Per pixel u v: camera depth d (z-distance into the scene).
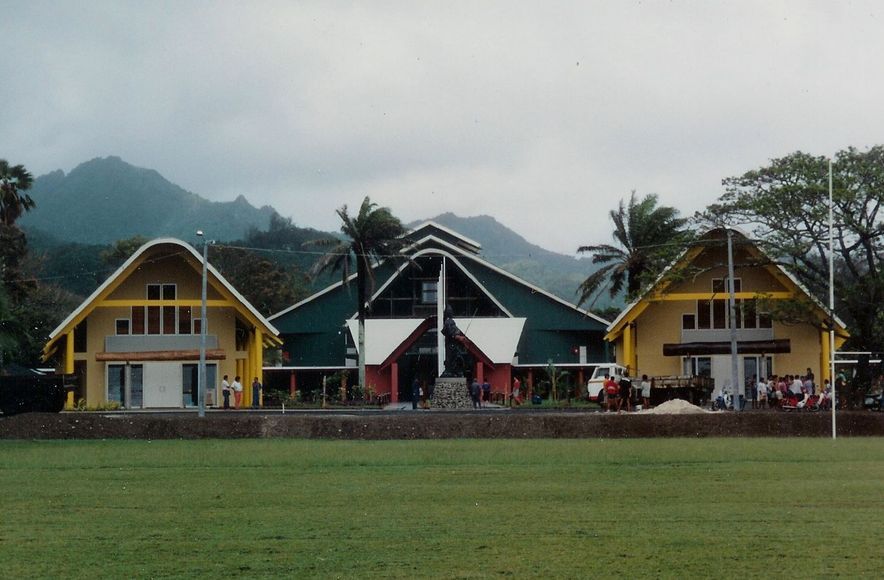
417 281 99.00
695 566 19.00
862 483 29.11
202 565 19.27
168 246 78.25
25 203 93.56
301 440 42.91
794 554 19.89
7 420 44.75
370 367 91.12
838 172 66.81
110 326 80.06
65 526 23.08
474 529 22.50
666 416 44.28
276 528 22.69
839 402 65.38
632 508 25.06
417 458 35.44
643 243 90.62
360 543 21.09
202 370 61.88
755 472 31.69
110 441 43.09
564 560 19.52
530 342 100.38
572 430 43.88
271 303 130.38
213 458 35.91
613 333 80.19
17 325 61.28
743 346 78.31
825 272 69.06
